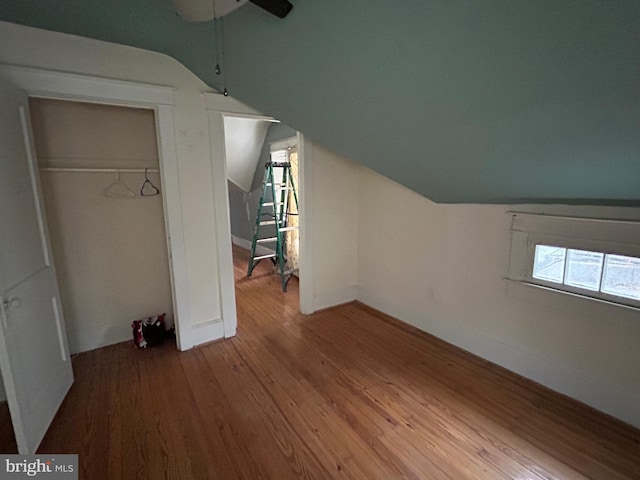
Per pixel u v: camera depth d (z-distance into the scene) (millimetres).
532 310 2113
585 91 978
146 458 1566
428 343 2682
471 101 1239
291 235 4492
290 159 4410
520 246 2133
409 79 1273
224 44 1729
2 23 1722
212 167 2525
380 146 1975
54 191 2391
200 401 1980
